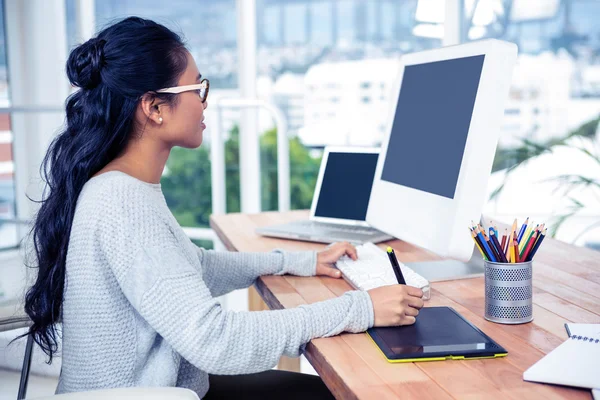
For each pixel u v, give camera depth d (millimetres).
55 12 3633
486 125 1153
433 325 1025
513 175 2680
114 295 1021
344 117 3100
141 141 1117
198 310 962
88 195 1036
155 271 971
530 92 2617
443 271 1360
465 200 1160
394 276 1246
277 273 1397
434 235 1229
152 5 3371
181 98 1116
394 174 1449
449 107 1264
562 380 792
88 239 1008
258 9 3168
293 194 3236
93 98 1087
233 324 977
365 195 1830
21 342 1271
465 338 958
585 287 1228
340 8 3027
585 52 2531
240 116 3188
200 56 3314
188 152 3307
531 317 1049
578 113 2566
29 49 3641
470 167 1158
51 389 1305
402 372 857
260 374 1395
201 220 3346
